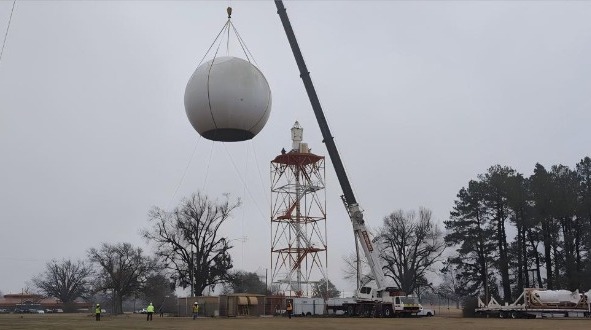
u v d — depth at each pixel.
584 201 74.62
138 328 36.44
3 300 175.75
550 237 76.56
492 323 42.22
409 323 42.72
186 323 45.38
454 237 80.75
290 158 70.06
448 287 97.12
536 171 77.31
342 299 65.31
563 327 35.06
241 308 67.00
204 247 79.12
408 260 88.31
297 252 69.38
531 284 81.44
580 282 72.19
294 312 67.12
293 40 56.84
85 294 163.12
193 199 79.69
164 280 105.88
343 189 57.22
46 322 50.28
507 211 78.44
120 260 105.50
